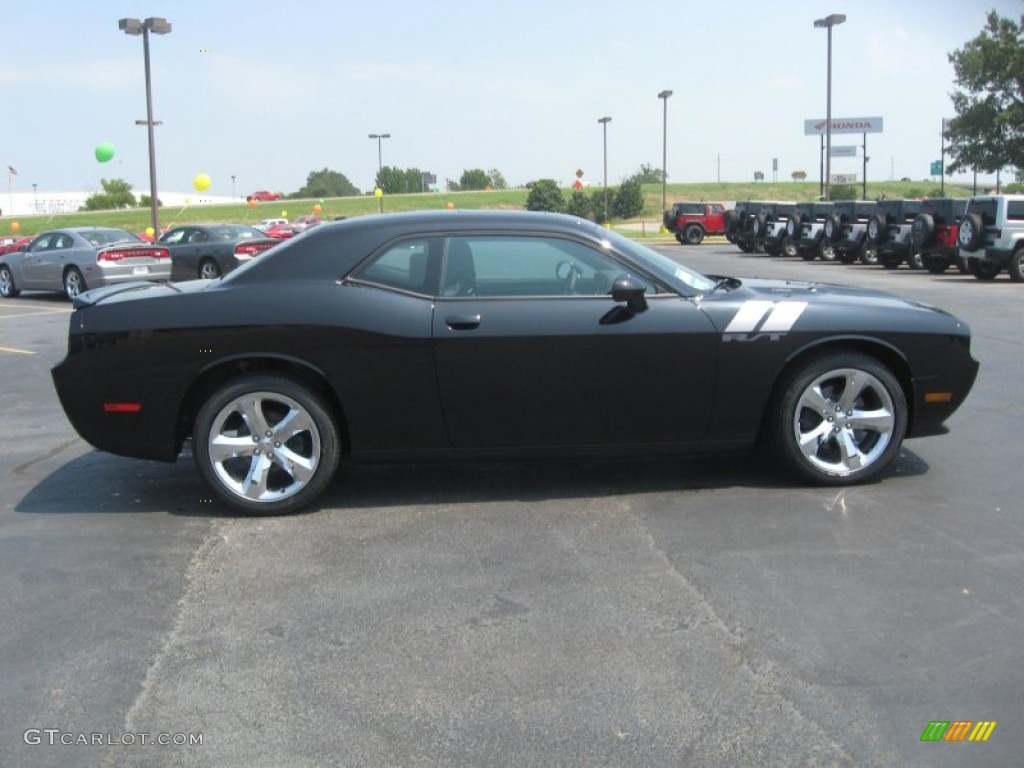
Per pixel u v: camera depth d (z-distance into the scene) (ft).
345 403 16.31
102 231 60.75
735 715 10.02
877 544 14.67
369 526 16.03
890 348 17.08
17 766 9.35
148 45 97.45
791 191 293.23
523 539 15.23
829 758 9.26
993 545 14.58
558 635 11.87
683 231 134.31
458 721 10.00
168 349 16.17
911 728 9.73
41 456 21.25
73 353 16.40
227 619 12.52
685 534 15.26
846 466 17.37
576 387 16.42
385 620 12.40
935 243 69.62
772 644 11.53
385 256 16.58
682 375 16.56
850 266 83.76
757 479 18.13
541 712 10.13
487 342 16.15
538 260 16.65
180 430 16.69
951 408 17.61
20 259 61.62
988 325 39.11
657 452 17.11
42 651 11.70
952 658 11.12
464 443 16.67
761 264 87.66
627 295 16.11
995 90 155.94
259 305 16.21
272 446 16.48
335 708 10.29
